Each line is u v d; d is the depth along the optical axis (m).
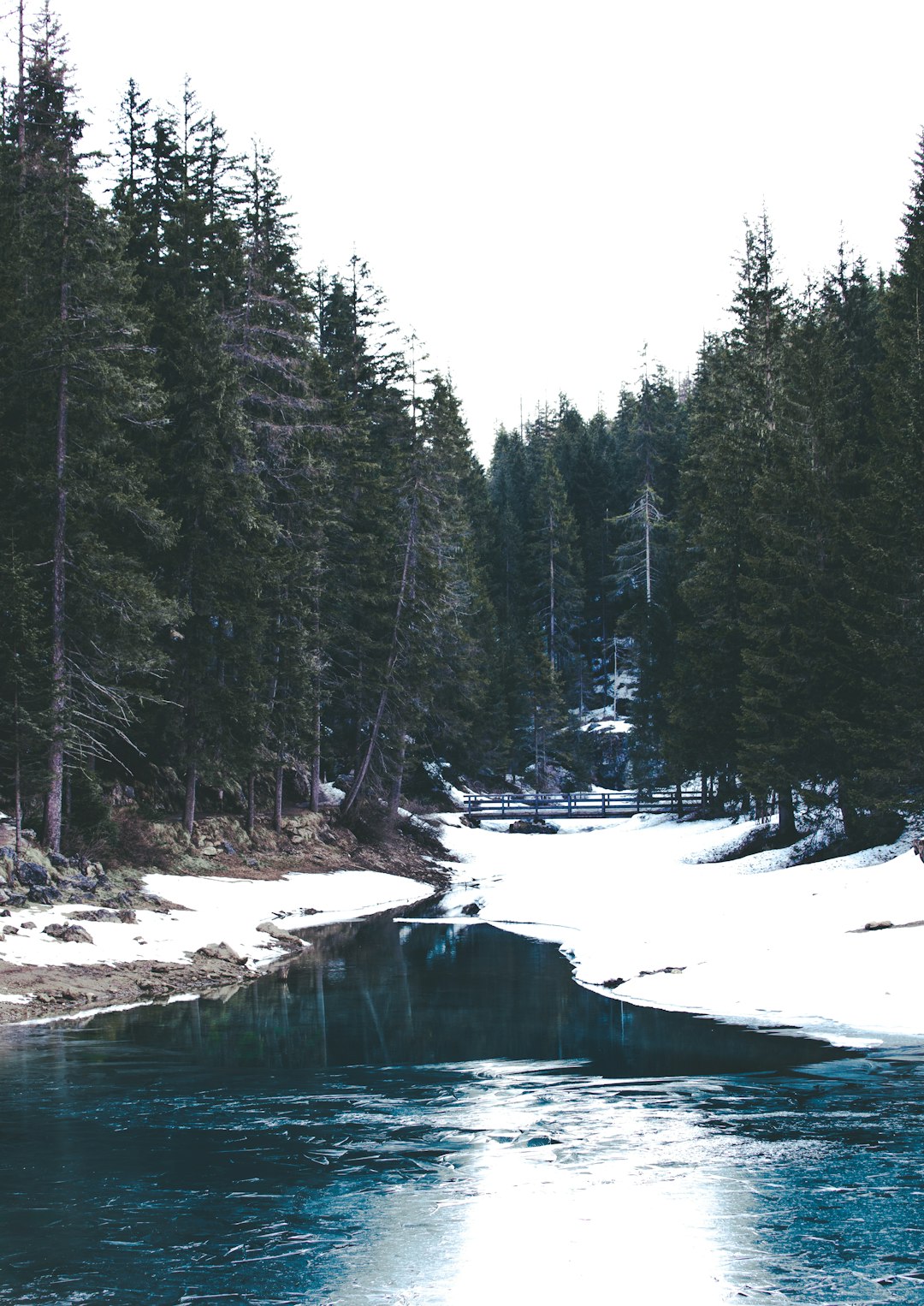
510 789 70.94
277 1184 8.11
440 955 24.23
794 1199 7.54
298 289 42.75
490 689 67.62
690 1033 14.40
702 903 26.72
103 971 19.25
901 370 34.75
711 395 55.12
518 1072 12.36
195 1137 9.51
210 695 33.34
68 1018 16.22
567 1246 6.77
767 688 35.31
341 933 28.98
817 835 36.28
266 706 34.62
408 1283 6.25
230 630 36.00
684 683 43.28
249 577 33.94
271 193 43.03
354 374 54.81
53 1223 7.30
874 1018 14.26
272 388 38.22
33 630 24.86
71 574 26.83
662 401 103.38
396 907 36.12
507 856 49.69
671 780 56.28
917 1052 12.52
